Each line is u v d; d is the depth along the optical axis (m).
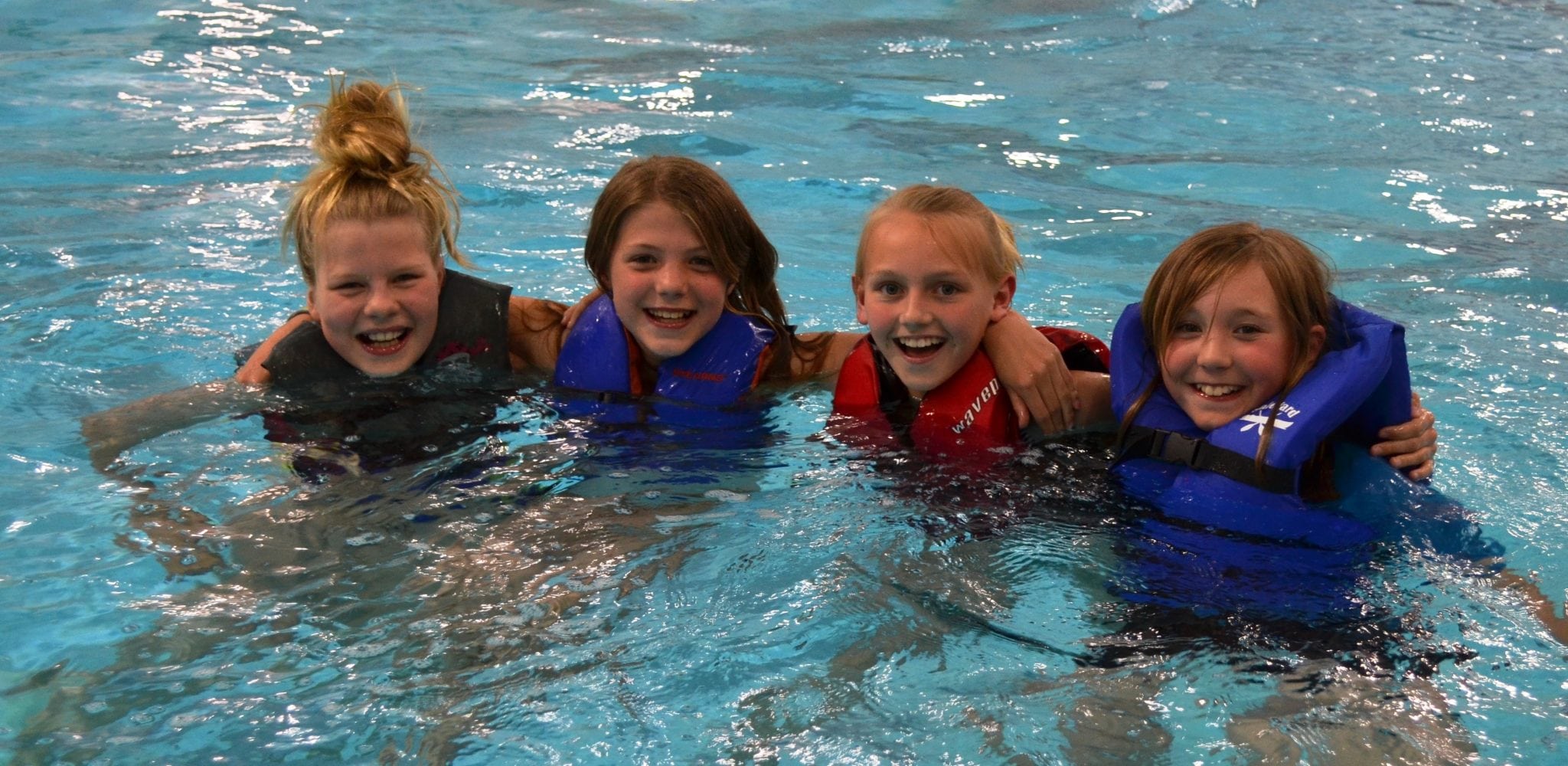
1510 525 3.24
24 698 2.43
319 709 2.40
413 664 2.54
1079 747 2.32
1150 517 3.14
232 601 2.74
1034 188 6.34
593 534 3.01
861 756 2.29
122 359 4.23
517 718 2.39
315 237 3.65
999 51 8.91
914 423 3.58
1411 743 2.34
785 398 3.87
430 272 3.78
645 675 2.51
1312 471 3.23
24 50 8.39
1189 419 3.31
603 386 3.82
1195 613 2.74
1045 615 2.73
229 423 3.61
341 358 3.81
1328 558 2.97
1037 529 3.08
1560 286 5.10
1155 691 2.48
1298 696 2.47
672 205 3.66
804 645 2.61
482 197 6.06
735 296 3.94
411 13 9.69
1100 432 3.63
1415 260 5.40
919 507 3.18
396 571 2.85
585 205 5.99
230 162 6.40
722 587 2.80
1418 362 4.35
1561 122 7.40
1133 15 9.90
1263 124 7.39
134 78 7.86
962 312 3.45
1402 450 3.28
